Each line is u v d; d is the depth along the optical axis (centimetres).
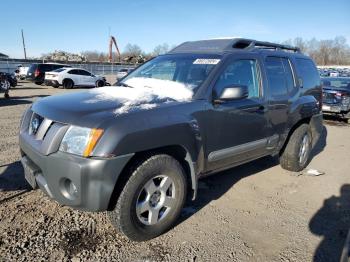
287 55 515
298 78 523
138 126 295
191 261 299
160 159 314
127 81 436
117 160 281
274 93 462
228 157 400
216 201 423
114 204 303
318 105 572
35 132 325
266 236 347
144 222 317
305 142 551
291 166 540
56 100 344
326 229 368
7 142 632
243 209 406
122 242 321
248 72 429
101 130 280
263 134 448
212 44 453
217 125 372
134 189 300
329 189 485
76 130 285
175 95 364
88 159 277
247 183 490
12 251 297
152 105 323
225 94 355
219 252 315
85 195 281
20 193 407
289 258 312
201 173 370
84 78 2314
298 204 429
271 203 427
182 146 333
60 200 295
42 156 295
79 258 294
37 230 332
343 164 615
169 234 340
